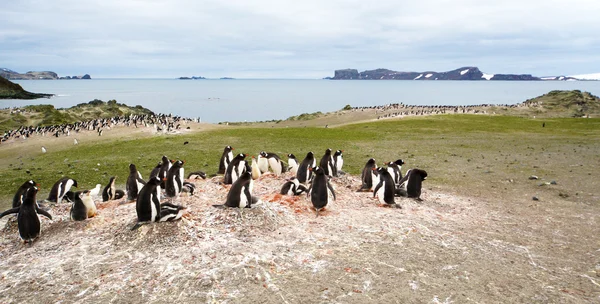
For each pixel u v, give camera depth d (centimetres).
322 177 1112
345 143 3180
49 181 1911
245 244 905
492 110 9112
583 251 941
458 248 934
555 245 976
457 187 1658
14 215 1122
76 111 7356
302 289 732
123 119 5103
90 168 2225
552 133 4094
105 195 1325
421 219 1125
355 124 5266
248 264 817
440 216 1177
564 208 1330
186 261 830
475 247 945
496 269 830
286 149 2770
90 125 4506
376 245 929
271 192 1311
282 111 14038
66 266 829
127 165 2292
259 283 751
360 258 860
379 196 1228
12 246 966
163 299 709
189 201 1137
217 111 13900
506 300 708
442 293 727
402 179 1400
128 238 917
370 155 2556
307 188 1299
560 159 2347
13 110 6612
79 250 896
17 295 735
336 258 857
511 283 770
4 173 2119
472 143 3238
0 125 5706
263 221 1013
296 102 19575
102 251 885
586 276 805
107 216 1090
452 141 3388
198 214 1030
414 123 5141
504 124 4994
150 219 945
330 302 693
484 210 1293
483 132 4206
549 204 1384
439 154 2605
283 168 1675
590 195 1500
